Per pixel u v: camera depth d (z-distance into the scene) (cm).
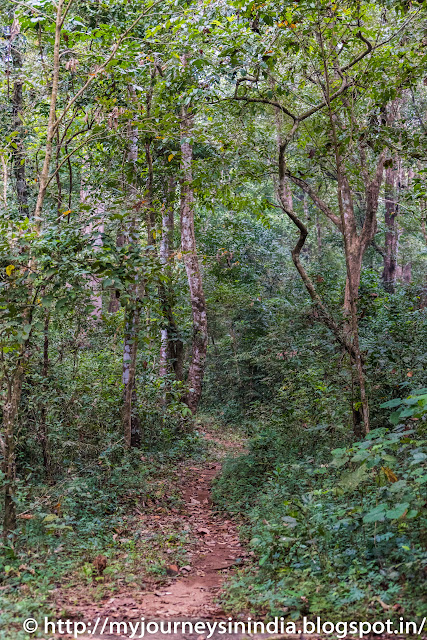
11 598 423
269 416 1012
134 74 744
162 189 1118
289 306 1245
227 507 766
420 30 764
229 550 614
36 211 565
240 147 896
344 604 398
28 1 606
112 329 1077
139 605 446
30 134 819
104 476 771
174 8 741
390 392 851
